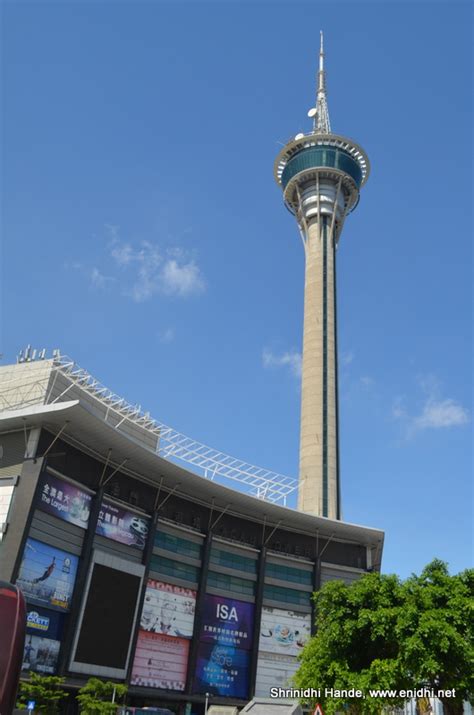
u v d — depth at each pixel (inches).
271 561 3405.5
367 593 1405.0
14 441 2576.3
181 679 2817.4
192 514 3245.6
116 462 2888.8
